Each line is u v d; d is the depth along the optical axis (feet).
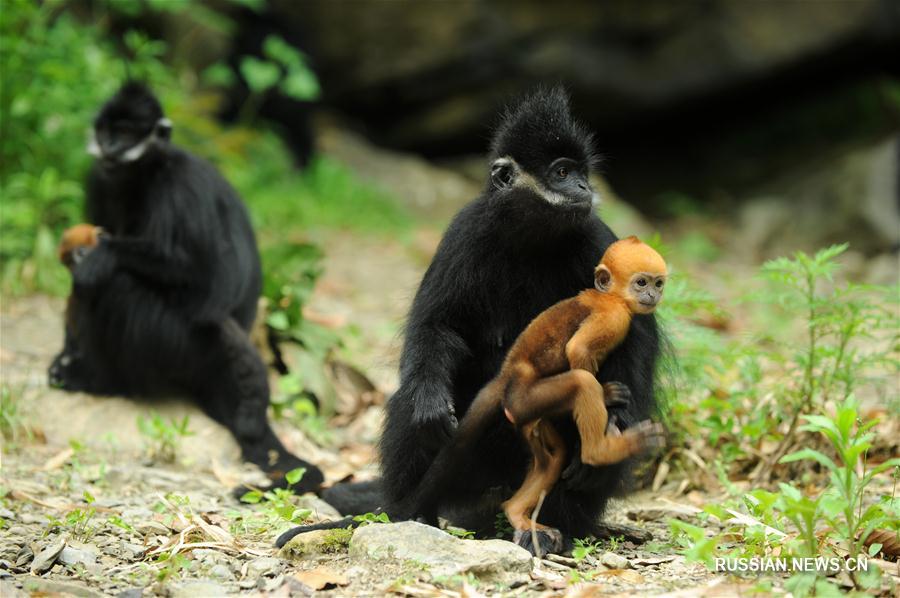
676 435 32.12
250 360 37.09
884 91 93.81
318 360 42.37
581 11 88.84
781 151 96.32
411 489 26.16
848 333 31.17
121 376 39.22
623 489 26.71
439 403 24.85
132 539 25.50
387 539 22.71
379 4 89.56
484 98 91.61
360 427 40.60
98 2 78.95
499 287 26.58
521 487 25.17
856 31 88.02
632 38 89.86
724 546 24.52
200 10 74.84
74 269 39.06
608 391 23.77
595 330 23.56
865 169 86.38
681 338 33.24
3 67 55.01
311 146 87.40
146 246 38.50
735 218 92.22
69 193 53.11
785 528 25.11
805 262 30.99
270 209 72.08
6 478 30.66
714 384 35.37
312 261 46.42
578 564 23.32
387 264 69.72
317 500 30.73
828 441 30.94
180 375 38.81
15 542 24.79
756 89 93.04
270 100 85.30
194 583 22.22
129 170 39.24
